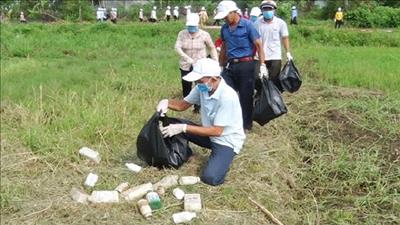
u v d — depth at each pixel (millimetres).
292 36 20516
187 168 5582
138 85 9391
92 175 5379
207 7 38812
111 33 22828
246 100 6594
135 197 4965
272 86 6211
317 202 5215
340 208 5070
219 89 5059
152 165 5598
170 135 5305
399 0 31641
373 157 5902
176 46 7336
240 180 5293
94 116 6941
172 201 4914
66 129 6816
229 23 6332
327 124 7039
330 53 14258
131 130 6781
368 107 7566
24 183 5391
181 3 39344
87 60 14742
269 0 7402
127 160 5980
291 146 6504
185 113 7688
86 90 8992
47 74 10828
